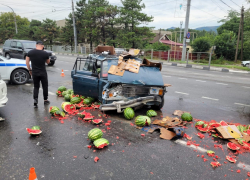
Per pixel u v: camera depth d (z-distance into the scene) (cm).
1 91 548
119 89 575
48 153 384
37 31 4825
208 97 853
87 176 321
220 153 402
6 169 335
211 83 1187
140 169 343
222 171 345
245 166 362
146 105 662
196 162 369
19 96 768
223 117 619
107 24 3481
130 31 3095
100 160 365
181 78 1344
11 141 427
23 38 5066
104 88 560
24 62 990
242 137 454
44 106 659
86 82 638
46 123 524
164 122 521
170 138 450
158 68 649
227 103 772
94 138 418
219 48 3506
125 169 342
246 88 1068
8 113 590
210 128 502
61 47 4566
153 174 331
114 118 567
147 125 514
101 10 3275
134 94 591
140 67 627
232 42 3509
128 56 659
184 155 391
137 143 431
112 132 480
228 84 1173
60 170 334
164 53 2991
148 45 3522
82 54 3809
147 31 3042
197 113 646
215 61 3191
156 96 597
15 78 965
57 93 787
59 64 1870
